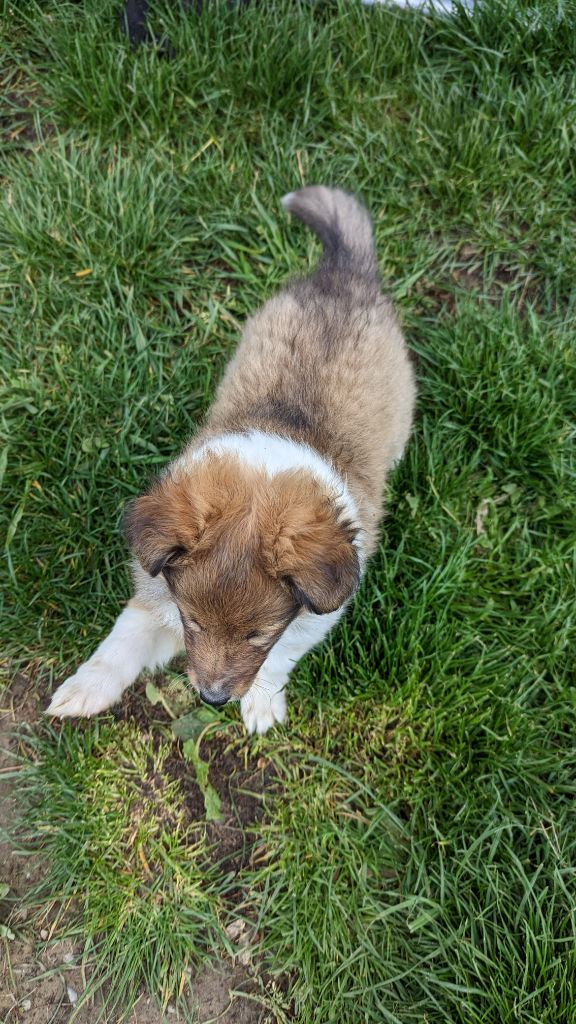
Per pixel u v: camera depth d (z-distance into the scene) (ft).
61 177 2.26
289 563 1.34
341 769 1.86
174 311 2.27
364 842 1.80
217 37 2.42
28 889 1.73
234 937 1.74
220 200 2.37
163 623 1.73
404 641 1.93
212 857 1.81
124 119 2.40
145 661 1.83
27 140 2.45
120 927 1.69
